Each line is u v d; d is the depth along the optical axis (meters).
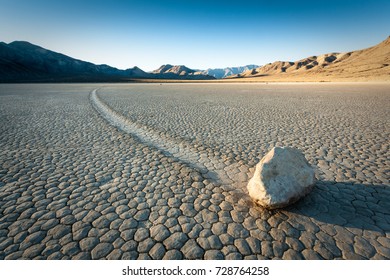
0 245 2.99
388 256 2.79
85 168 5.33
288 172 3.70
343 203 3.80
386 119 10.33
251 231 3.19
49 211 3.69
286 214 3.53
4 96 23.59
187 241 3.03
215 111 13.30
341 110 13.04
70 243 3.03
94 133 8.45
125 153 6.30
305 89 32.41
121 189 4.36
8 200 4.00
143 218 3.50
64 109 14.30
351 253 2.83
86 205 3.85
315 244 2.96
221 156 6.00
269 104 16.34
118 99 20.59
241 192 4.20
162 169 5.22
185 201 3.93
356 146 6.72
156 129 9.02
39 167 5.39
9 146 6.93
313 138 7.60
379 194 4.08
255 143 7.13
